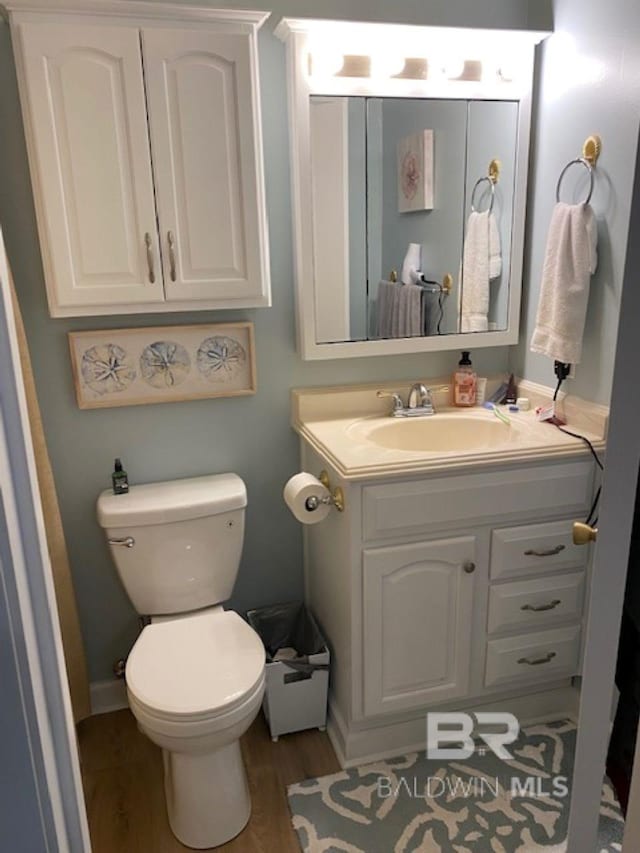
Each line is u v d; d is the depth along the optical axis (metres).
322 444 1.86
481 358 2.31
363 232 2.03
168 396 2.01
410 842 1.61
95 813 1.74
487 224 2.13
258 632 2.21
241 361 2.06
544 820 1.66
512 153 2.09
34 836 0.56
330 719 2.01
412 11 1.98
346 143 1.95
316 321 2.05
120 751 1.97
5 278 0.60
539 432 1.90
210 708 1.48
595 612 0.80
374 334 2.11
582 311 1.85
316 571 2.14
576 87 1.86
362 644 1.78
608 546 0.76
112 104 1.66
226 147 1.76
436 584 1.79
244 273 1.86
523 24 2.08
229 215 1.81
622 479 0.73
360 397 2.15
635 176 0.66
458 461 1.71
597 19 1.75
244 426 2.13
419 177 2.03
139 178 1.72
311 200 1.95
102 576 2.10
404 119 1.98
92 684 2.16
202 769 1.59
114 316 1.93
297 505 1.77
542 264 2.09
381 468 1.66
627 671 0.86
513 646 1.91
